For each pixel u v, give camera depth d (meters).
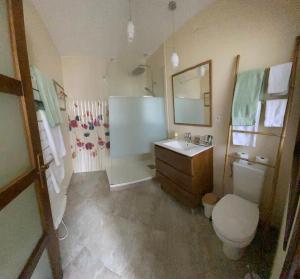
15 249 0.80
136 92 3.62
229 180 1.85
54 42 2.54
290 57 1.25
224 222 1.21
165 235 1.60
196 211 1.93
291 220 0.73
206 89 1.97
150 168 3.22
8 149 0.80
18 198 0.85
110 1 1.67
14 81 0.84
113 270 1.27
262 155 1.51
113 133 2.60
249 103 1.46
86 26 2.12
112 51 3.02
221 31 1.70
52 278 1.12
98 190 2.57
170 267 1.28
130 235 1.62
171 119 2.72
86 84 3.26
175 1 1.71
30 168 0.97
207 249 1.42
